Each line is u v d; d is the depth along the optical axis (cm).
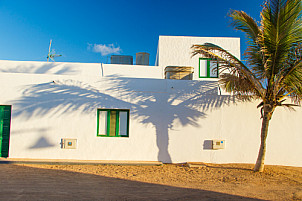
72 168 883
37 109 992
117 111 1034
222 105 1045
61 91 1005
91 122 1006
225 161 1031
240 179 795
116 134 1025
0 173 770
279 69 844
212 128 1037
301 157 1050
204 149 1030
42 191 614
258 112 1048
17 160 926
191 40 1642
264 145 894
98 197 589
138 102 1027
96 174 811
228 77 944
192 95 1045
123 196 603
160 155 1020
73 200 562
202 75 1555
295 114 1056
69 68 1447
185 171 889
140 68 1503
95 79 1022
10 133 978
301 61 793
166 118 1031
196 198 605
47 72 1428
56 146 991
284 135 1050
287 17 771
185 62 1616
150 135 1021
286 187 723
